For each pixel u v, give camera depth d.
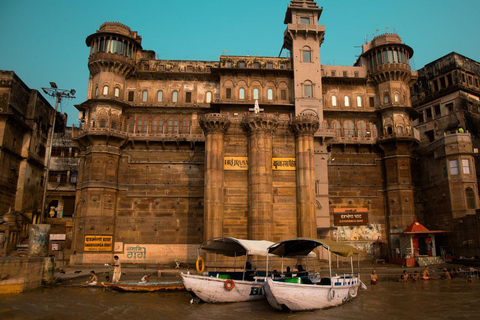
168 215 43.62
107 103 44.31
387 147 47.91
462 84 54.38
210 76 47.53
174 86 47.25
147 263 42.22
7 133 46.47
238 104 45.31
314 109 45.44
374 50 49.59
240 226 35.06
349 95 49.38
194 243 43.06
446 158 43.25
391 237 45.78
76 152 59.91
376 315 18.59
